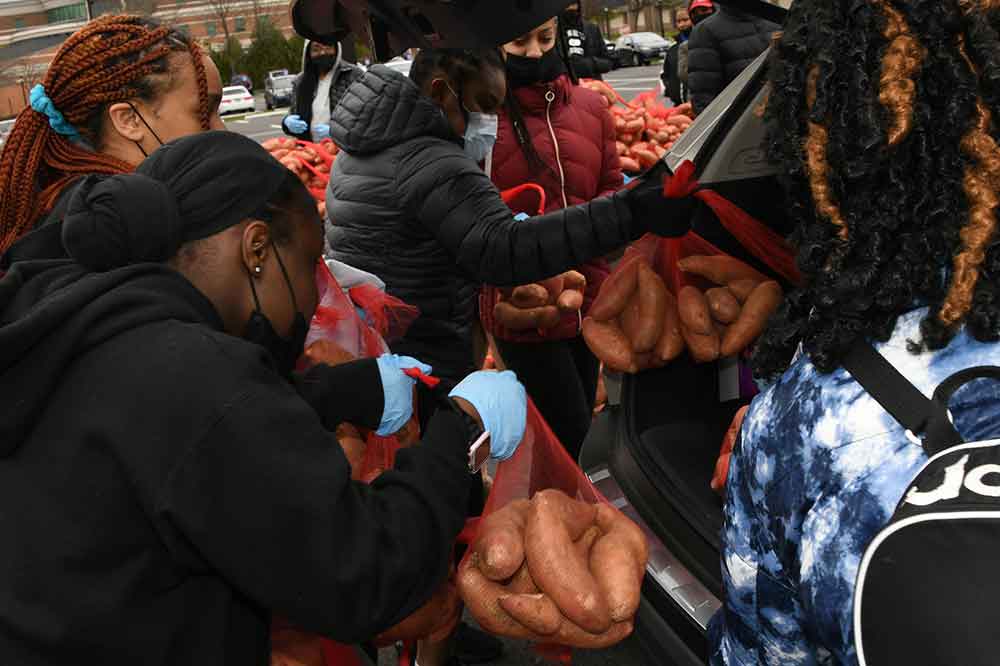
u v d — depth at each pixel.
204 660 1.10
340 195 2.24
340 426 1.64
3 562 1.03
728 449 2.08
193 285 1.16
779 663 1.13
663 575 2.24
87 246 1.11
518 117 2.93
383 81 2.14
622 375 2.67
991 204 0.89
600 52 7.48
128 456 1.02
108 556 1.04
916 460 0.89
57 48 1.58
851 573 0.92
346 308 1.79
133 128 1.62
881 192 0.94
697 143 1.98
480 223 2.05
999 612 0.75
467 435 1.34
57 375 1.06
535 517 1.56
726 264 2.23
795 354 1.06
